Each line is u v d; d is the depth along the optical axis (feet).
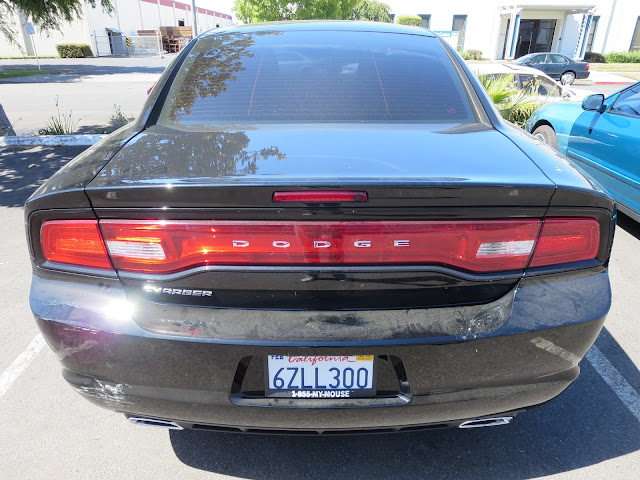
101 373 5.00
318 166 4.86
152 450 6.63
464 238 4.64
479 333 4.72
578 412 7.30
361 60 7.34
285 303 4.78
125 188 4.51
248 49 7.66
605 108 14.37
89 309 4.86
